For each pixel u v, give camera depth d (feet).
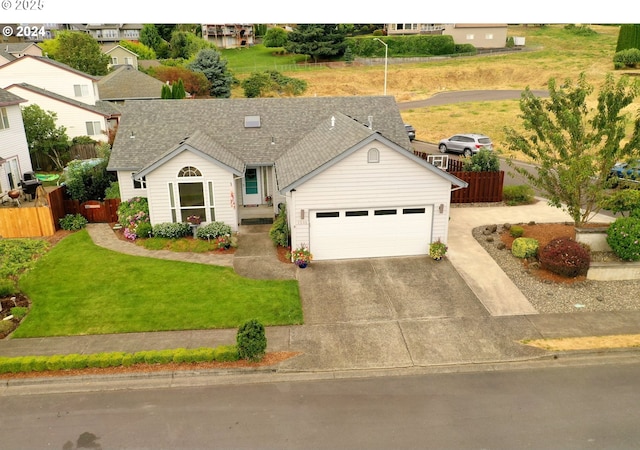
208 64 204.03
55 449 31.76
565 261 54.19
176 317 47.98
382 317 47.91
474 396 36.68
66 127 123.44
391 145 56.29
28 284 55.16
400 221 60.18
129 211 71.72
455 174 81.05
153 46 268.21
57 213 72.79
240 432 33.04
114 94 158.10
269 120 82.28
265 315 48.26
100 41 301.02
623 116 55.01
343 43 252.42
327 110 85.05
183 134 79.05
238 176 68.23
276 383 38.60
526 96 60.49
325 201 58.29
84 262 60.95
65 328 46.26
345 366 40.55
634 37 198.08
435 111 168.45
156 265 59.88
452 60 246.88
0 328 45.52
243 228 71.72
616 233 56.54
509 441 31.99
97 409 35.70
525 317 47.62
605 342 43.14
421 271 57.36
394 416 34.50
